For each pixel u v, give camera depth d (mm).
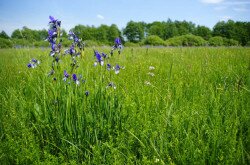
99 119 3209
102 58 4227
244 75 5590
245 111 3357
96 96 3527
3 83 5414
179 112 3361
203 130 3068
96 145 2764
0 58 11867
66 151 2889
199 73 5969
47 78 4195
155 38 69000
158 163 2498
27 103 3654
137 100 3859
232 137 2766
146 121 3113
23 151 2639
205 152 2639
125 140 2928
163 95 4098
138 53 12875
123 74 6102
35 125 3229
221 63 7832
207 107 3627
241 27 112562
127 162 2564
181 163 2584
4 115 3531
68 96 3359
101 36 112688
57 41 3932
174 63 8117
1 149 2791
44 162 2518
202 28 124688
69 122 3080
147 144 2791
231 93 4004
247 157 2559
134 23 123438
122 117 3268
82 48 4102
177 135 2938
